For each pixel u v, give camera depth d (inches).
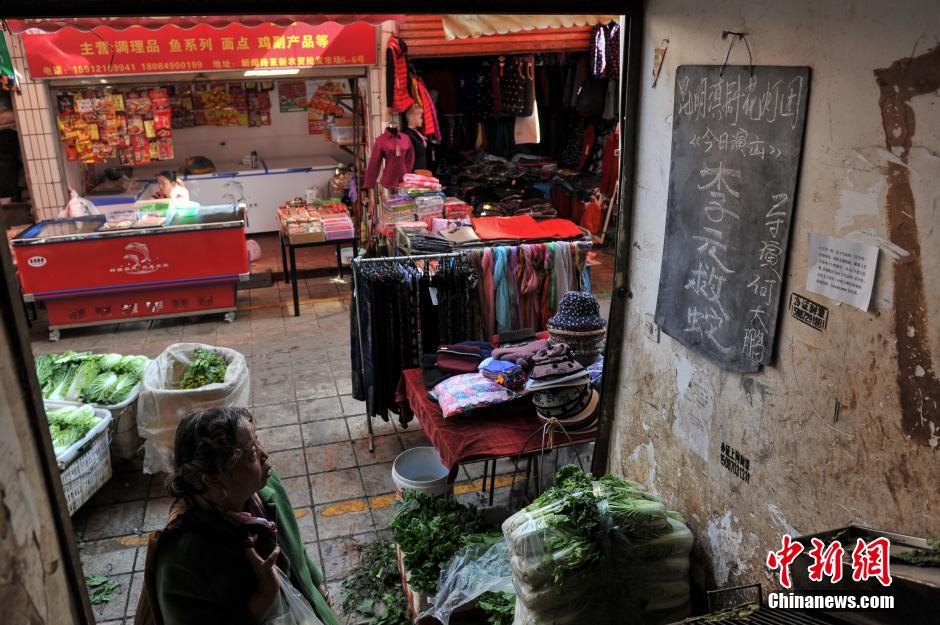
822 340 88.2
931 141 71.1
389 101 331.6
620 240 134.6
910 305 75.1
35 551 63.6
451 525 142.0
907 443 77.1
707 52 106.2
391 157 320.5
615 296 138.0
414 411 170.2
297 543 88.7
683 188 114.7
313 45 317.7
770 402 98.9
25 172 332.2
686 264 115.6
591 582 109.6
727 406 108.8
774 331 96.2
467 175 407.5
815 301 88.8
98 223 302.7
